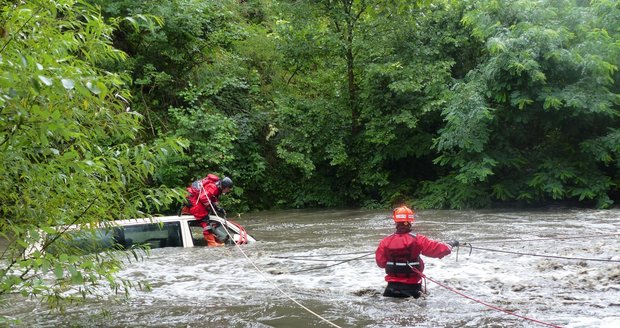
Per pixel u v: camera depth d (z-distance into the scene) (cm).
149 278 775
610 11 1811
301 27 2017
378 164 2086
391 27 1975
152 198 484
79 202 463
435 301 618
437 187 1920
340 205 2148
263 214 1920
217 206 1129
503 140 1862
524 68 1664
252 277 780
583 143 1755
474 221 1447
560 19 1853
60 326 538
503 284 693
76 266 485
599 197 1709
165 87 1984
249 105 2141
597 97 1703
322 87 2230
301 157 1995
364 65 2062
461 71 2080
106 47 482
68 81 343
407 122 1920
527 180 1808
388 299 634
